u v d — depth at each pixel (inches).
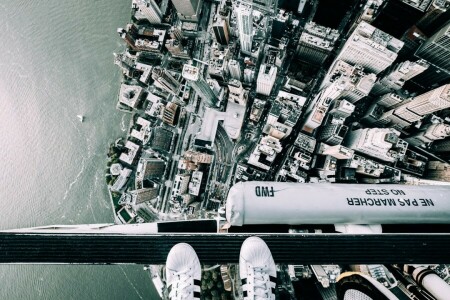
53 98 7337.6
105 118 7106.3
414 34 6033.5
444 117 6220.5
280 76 6584.6
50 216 7027.6
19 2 7795.3
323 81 6402.6
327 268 5334.6
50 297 6545.3
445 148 6013.8
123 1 7490.2
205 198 6387.8
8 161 7308.1
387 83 6063.0
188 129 6673.2
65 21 7598.4
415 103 5516.7
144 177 6146.7
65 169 7140.8
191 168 6323.8
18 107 7450.8
